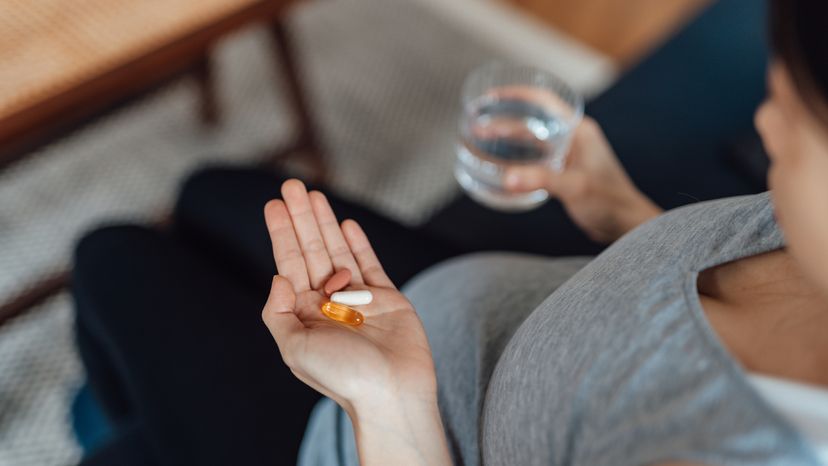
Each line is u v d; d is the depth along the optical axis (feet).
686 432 1.35
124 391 2.65
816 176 1.29
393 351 1.75
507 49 5.81
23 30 2.78
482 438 1.81
